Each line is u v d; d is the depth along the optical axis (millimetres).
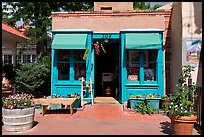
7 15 21031
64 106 11414
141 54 12875
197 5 10898
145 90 12734
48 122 8945
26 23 20234
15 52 16688
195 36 10859
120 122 8891
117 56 16250
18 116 7680
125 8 16406
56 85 13117
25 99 8180
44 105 10391
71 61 13180
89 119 9406
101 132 7520
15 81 14844
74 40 12484
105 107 11891
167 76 13375
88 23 13617
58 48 12359
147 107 10562
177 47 11844
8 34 14992
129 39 12305
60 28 13695
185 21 10906
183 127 7160
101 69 16375
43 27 19906
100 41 13719
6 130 7750
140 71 12820
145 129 7922
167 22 13484
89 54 12984
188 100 7914
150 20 13422
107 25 13570
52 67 13188
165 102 10695
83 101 12508
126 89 12773
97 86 16172
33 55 25578
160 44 12250
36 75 14695
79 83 13062
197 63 10742
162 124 8617
